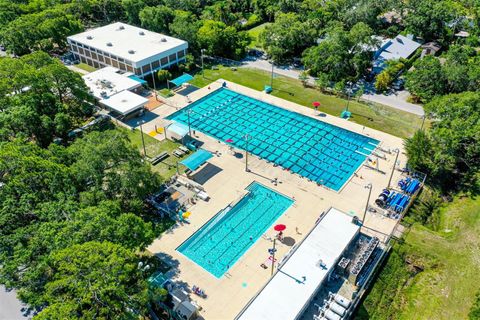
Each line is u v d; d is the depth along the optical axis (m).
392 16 142.50
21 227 46.47
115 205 50.38
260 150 77.88
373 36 118.69
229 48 112.62
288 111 90.00
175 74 105.19
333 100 93.31
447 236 59.06
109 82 92.75
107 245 41.53
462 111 70.44
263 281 52.25
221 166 73.06
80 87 81.25
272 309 44.28
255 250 56.72
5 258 43.28
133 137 79.88
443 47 124.31
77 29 117.81
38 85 74.25
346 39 97.00
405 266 54.44
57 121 72.56
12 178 50.72
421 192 67.25
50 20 111.44
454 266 53.72
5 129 65.56
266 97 94.88
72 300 37.91
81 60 111.50
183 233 59.19
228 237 59.44
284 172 72.00
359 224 60.12
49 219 46.47
